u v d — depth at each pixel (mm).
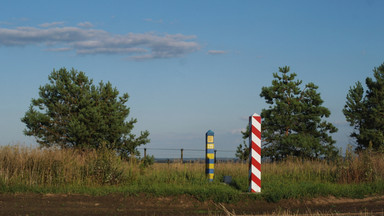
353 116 31109
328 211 10336
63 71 24125
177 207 10750
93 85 24797
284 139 27109
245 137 29453
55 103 23422
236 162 18000
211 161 14656
